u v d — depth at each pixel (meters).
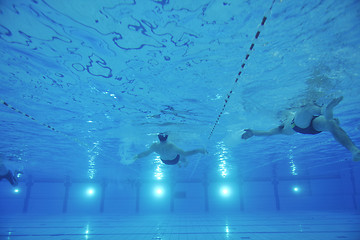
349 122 10.13
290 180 30.64
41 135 11.26
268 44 4.81
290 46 4.91
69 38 4.64
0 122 9.48
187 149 13.91
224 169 23.09
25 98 7.34
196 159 17.34
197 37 4.56
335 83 6.59
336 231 11.40
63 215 24.75
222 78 6.11
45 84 6.46
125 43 4.73
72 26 4.33
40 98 7.34
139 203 30.39
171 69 5.65
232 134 11.30
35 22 4.26
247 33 4.48
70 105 7.85
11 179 11.76
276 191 28.72
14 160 17.58
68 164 19.23
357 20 4.27
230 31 4.41
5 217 21.78
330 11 4.04
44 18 4.16
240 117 9.02
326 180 29.88
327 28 4.45
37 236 11.02
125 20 4.17
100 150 14.17
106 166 19.88
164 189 30.97
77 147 13.56
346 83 6.60
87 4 3.85
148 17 4.10
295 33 4.53
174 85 6.45
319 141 13.12
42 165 19.84
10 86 6.57
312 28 4.42
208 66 5.54
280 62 5.47
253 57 5.22
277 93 7.05
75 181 29.20
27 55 5.20
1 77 6.11
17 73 5.92
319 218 17.98
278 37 4.62
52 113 8.54
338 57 5.36
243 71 5.79
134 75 5.93
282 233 11.16
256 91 6.90
